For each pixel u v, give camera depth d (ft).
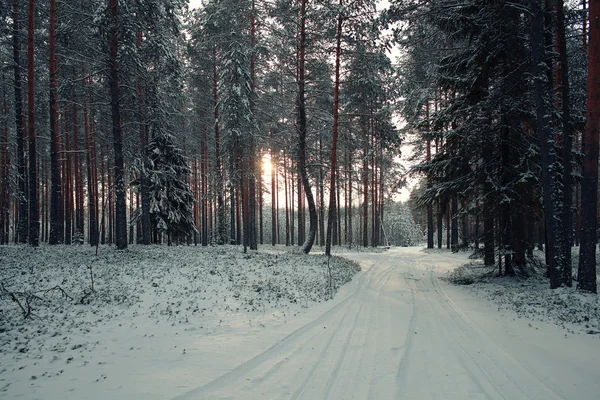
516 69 37.91
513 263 44.42
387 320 26.84
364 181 104.99
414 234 250.98
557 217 34.47
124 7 46.37
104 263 40.22
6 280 30.42
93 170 92.17
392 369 17.53
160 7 52.90
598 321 24.77
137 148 74.02
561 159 41.63
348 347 20.79
